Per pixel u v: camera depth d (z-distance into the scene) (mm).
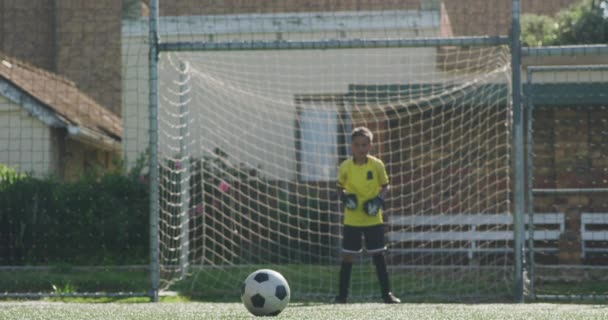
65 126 27250
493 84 22516
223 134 23953
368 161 15359
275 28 25125
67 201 21891
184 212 19078
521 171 15328
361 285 18469
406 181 23453
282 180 22719
